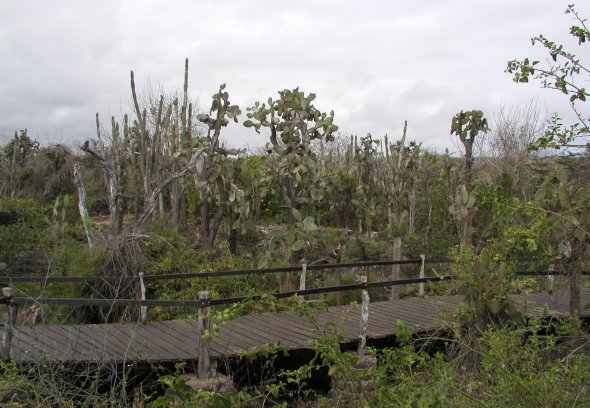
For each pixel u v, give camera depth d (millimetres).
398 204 16141
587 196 6191
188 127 17719
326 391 7262
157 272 10484
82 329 7609
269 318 8602
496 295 6770
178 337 7434
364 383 4711
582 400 3936
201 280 10609
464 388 4180
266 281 11430
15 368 5086
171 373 6574
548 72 5246
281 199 16484
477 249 10211
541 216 5723
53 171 21578
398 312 9320
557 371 4109
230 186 13125
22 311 8891
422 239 14773
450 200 15062
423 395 3777
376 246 14547
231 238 13609
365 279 7695
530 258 8750
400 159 16234
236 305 4605
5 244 12336
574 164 6723
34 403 4781
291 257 11367
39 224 14742
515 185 12828
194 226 15984
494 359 4406
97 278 8188
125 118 18484
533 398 3941
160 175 17047
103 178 21203
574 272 7188
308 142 12344
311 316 4363
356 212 18578
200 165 12938
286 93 12172
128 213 17953
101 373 6078
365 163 18547
